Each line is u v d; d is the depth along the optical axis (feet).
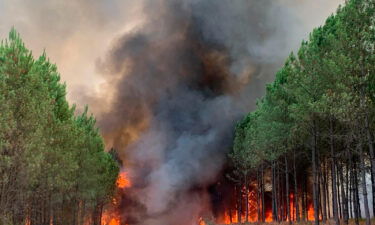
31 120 59.06
